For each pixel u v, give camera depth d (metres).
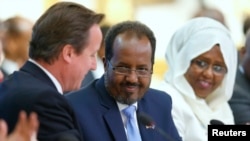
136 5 11.39
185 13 11.75
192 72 4.84
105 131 3.68
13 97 3.20
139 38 3.64
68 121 3.22
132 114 3.78
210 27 4.88
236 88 5.66
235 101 5.60
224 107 5.03
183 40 4.89
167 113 3.99
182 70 4.84
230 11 11.24
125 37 3.65
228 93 4.98
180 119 4.68
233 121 5.05
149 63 3.67
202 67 4.83
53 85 3.41
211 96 5.01
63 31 3.40
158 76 10.36
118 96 3.70
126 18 11.10
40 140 3.12
